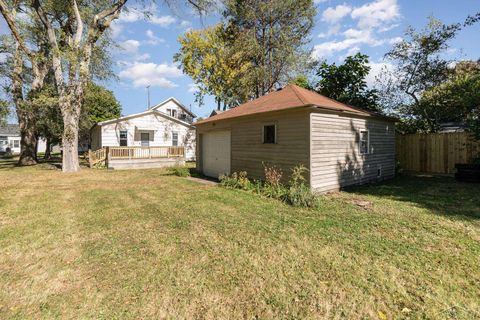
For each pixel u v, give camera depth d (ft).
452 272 9.80
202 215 17.66
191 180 35.73
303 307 7.91
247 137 31.65
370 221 15.93
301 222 15.88
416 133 40.91
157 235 13.92
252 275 9.73
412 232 13.98
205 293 8.64
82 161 67.46
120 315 7.61
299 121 25.02
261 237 13.48
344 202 21.22
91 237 13.73
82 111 70.38
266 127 29.19
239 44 68.28
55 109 61.31
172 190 27.45
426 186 28.63
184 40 81.30
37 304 8.15
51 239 13.46
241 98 78.33
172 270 10.14
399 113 45.27
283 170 26.86
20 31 45.24
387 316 7.51
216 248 12.16
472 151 34.45
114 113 103.24
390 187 28.43
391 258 10.96
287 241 12.91
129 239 13.38
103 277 9.68
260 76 67.92
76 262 10.89
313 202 19.84
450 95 36.78
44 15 41.24
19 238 13.61
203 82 82.64
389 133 36.32
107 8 44.55
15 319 7.47
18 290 8.88
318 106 23.43
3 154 114.11
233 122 34.04
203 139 41.96
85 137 92.27
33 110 53.78
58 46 42.47
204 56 81.41
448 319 7.31
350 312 7.68
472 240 12.78
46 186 30.19
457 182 30.99
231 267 10.35
